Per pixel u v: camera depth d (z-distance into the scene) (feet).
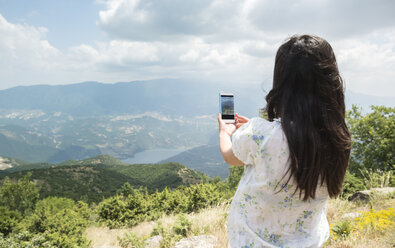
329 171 3.22
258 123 3.60
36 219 29.58
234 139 3.76
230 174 79.25
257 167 3.51
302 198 3.35
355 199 20.72
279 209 3.48
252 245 3.59
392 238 10.55
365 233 11.51
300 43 3.40
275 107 3.65
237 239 3.81
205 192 35.60
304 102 3.23
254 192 3.62
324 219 3.98
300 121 3.18
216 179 87.45
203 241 13.20
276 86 3.61
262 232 3.61
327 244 10.71
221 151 4.19
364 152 54.90
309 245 3.54
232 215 3.98
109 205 49.16
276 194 3.41
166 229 18.47
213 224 16.01
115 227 45.09
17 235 26.09
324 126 3.14
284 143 3.26
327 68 3.21
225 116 4.74
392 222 11.53
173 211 41.52
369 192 19.71
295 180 3.24
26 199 97.09
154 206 48.91
